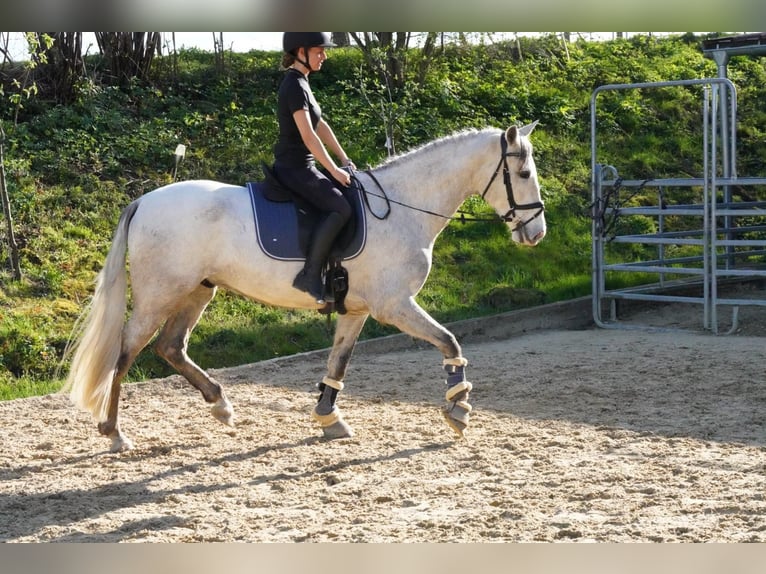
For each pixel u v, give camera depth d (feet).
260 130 48.60
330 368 21.27
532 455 19.48
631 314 40.06
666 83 35.14
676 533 14.70
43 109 45.65
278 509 16.39
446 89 55.11
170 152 44.45
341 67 57.52
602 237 37.70
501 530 14.96
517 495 16.78
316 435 21.61
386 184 20.26
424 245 20.26
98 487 17.81
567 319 38.45
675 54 70.44
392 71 55.01
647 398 24.81
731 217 40.29
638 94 62.69
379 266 19.75
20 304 32.96
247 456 19.88
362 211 19.74
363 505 16.47
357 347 32.63
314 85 55.67
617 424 22.11
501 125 54.70
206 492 17.46
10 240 34.19
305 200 19.57
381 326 35.32
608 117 59.06
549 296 39.75
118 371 19.48
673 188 53.98
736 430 21.27
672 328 36.50
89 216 39.09
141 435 21.76
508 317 36.55
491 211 46.16
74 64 47.39
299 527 15.34
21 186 39.17
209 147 46.34
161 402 25.41
